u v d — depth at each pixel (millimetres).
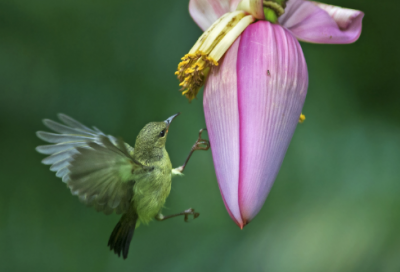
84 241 2512
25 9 2717
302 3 2182
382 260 2285
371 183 2344
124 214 2236
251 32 2139
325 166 2369
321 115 2389
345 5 2375
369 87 2387
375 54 2387
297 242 2328
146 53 2754
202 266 2379
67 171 2203
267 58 2127
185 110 2648
